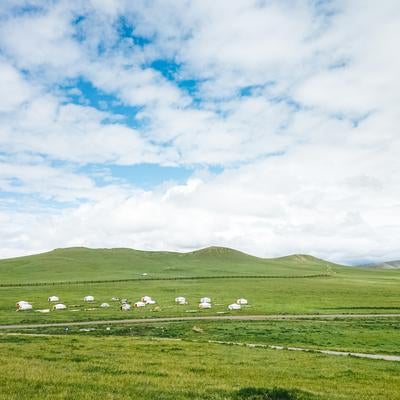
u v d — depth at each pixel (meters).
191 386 21.77
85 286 198.88
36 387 19.75
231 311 113.56
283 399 19.05
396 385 26.50
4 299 148.50
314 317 100.56
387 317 100.81
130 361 32.44
